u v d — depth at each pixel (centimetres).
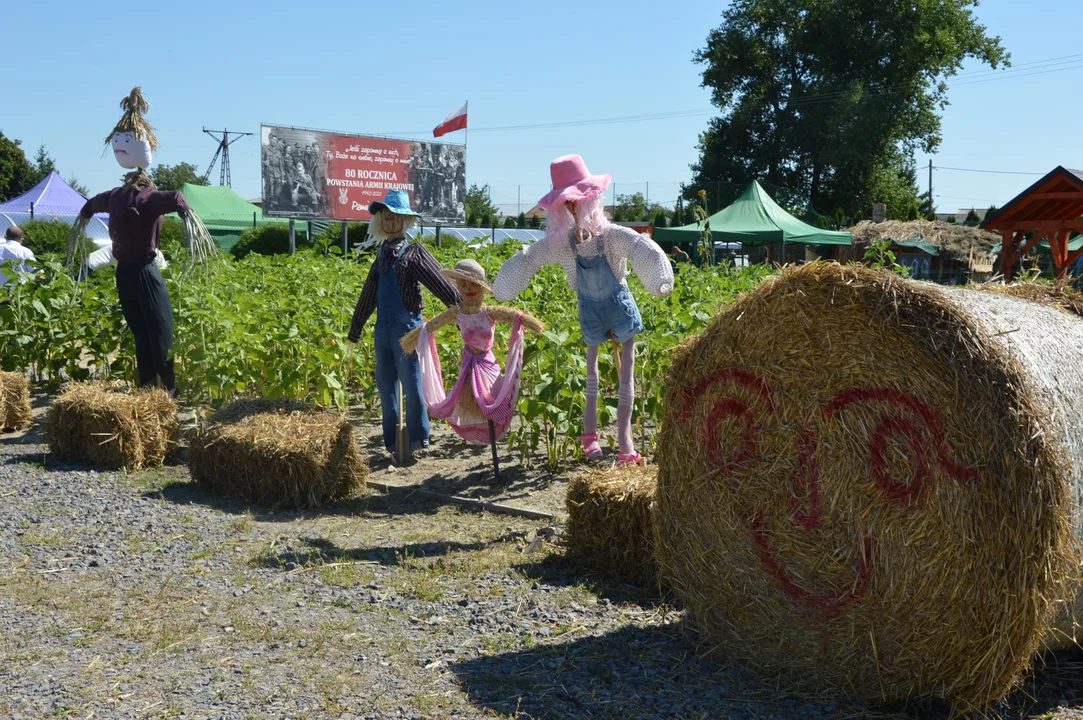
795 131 5312
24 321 1059
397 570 515
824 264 353
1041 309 407
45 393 1062
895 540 341
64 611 454
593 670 391
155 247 895
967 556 325
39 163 6800
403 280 726
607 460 742
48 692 366
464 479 712
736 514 383
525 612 456
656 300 902
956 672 340
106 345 1023
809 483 360
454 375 862
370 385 912
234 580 499
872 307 341
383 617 448
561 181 589
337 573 509
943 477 328
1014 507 315
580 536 519
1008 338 344
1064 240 1916
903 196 5566
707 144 5819
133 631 427
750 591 384
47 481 711
